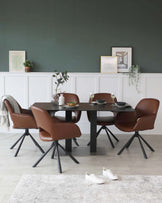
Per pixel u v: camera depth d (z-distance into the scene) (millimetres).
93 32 6145
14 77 6148
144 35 6133
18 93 6188
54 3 6082
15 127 4609
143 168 4176
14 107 4719
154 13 6074
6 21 6105
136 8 6074
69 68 6223
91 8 6094
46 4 6086
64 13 6105
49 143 5359
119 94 6152
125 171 4051
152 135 6098
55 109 4516
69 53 6195
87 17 6113
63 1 6082
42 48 6184
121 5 6074
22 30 6137
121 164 4324
